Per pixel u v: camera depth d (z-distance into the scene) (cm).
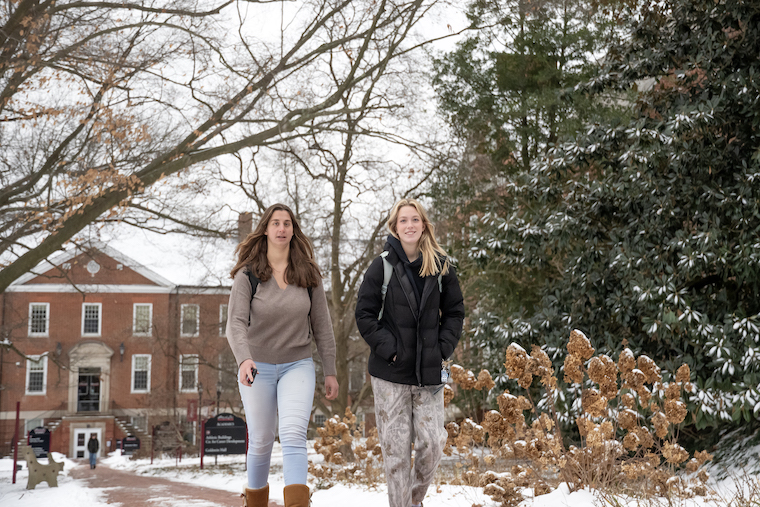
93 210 1322
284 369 378
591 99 1280
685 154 938
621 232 1032
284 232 384
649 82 1555
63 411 4362
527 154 1962
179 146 1432
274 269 388
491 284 1677
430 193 1995
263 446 377
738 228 899
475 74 1984
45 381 4375
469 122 1978
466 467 746
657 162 977
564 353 990
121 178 1265
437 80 2031
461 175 1870
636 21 1153
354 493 692
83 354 4391
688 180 950
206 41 1384
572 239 1131
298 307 379
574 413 927
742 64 977
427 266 392
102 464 3466
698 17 1029
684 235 911
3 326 2962
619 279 1020
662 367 907
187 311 3975
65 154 1300
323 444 896
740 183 900
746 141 959
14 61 1184
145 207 1589
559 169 1111
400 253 394
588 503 416
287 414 360
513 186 1190
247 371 351
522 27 1891
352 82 1673
